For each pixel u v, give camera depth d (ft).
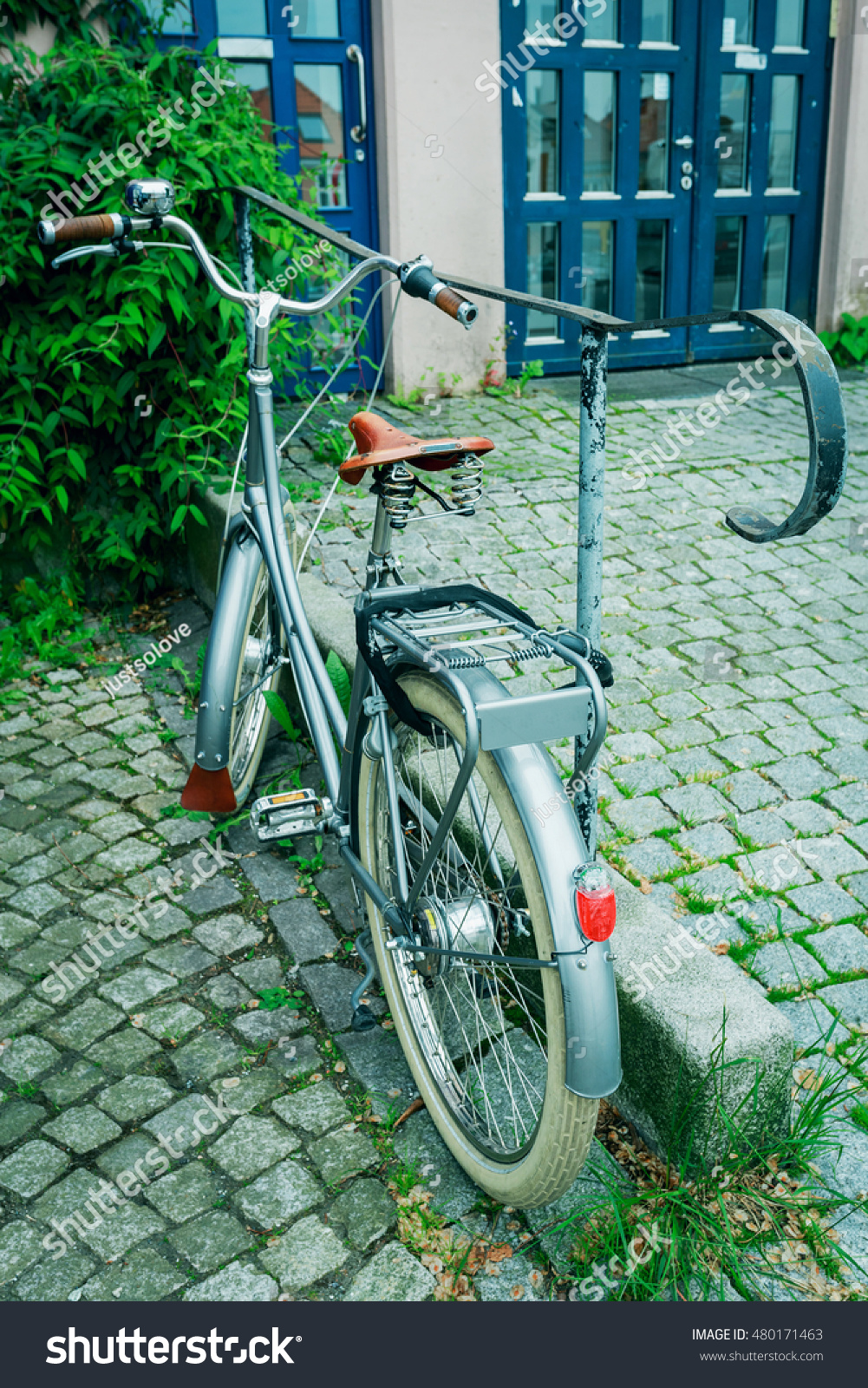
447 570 13.10
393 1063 7.05
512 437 17.75
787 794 9.23
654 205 21.43
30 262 12.44
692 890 8.14
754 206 22.43
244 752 9.73
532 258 21.02
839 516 14.87
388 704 5.90
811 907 7.98
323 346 16.88
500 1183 5.67
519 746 5.07
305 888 8.84
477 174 19.36
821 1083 6.54
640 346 22.24
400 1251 5.82
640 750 9.82
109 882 9.07
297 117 18.57
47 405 13.26
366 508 14.76
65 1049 7.34
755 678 10.96
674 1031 5.80
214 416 13.87
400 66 18.13
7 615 13.89
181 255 12.56
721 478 15.99
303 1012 7.60
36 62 13.56
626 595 12.66
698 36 20.65
